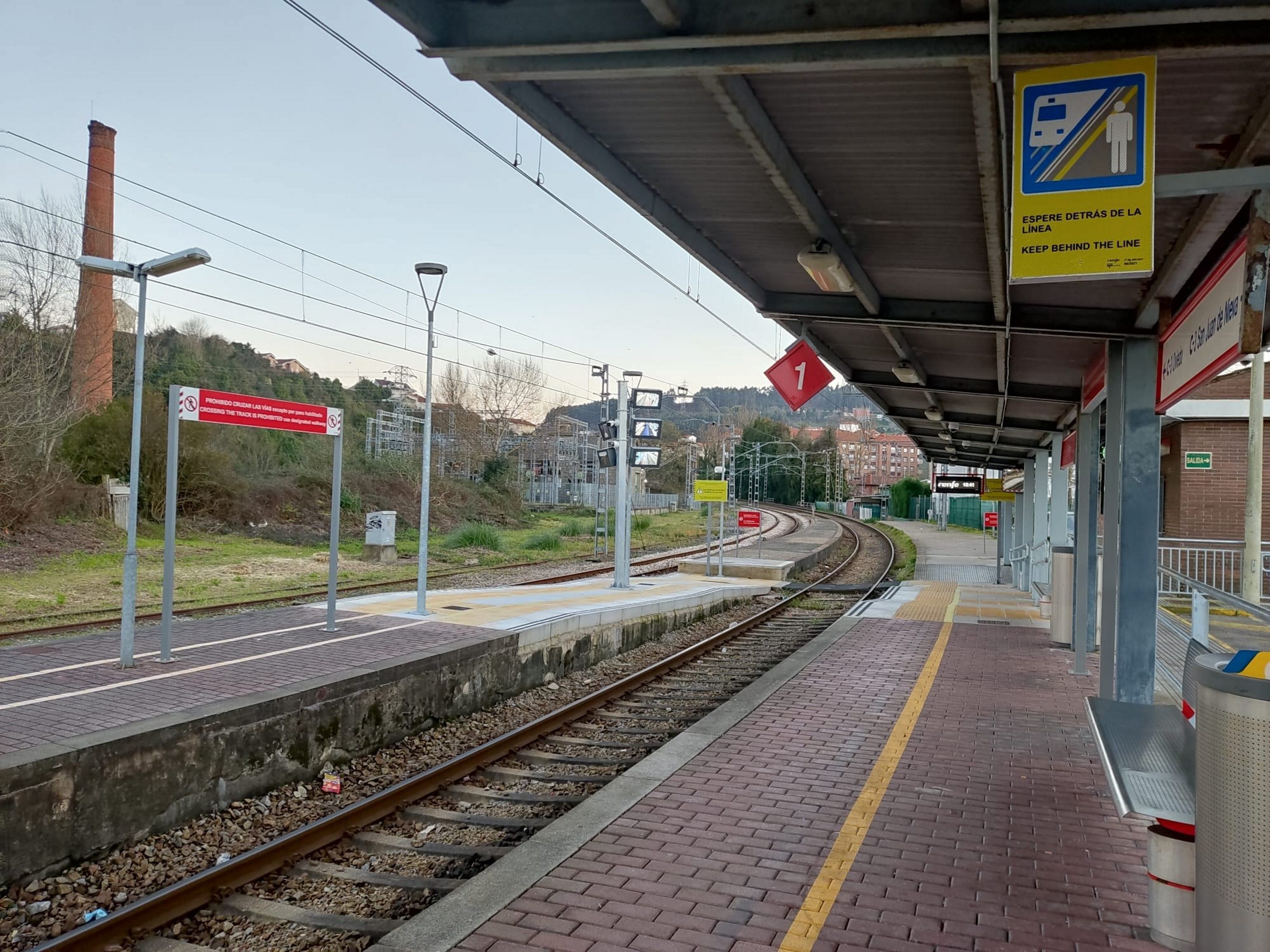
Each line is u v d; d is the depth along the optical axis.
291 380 60.25
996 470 30.39
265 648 9.21
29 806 5.21
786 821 5.43
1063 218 3.92
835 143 4.84
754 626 16.95
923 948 3.90
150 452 29.75
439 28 4.01
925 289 7.53
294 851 5.56
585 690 11.31
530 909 4.23
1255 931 2.94
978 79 3.76
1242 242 4.28
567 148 4.81
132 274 8.27
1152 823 4.01
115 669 8.05
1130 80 3.81
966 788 6.11
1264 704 2.92
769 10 3.64
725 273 7.23
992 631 13.55
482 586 20.67
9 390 24.19
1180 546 18.08
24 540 22.98
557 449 71.88
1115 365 7.85
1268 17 3.13
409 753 8.20
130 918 4.58
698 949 3.87
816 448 110.56
